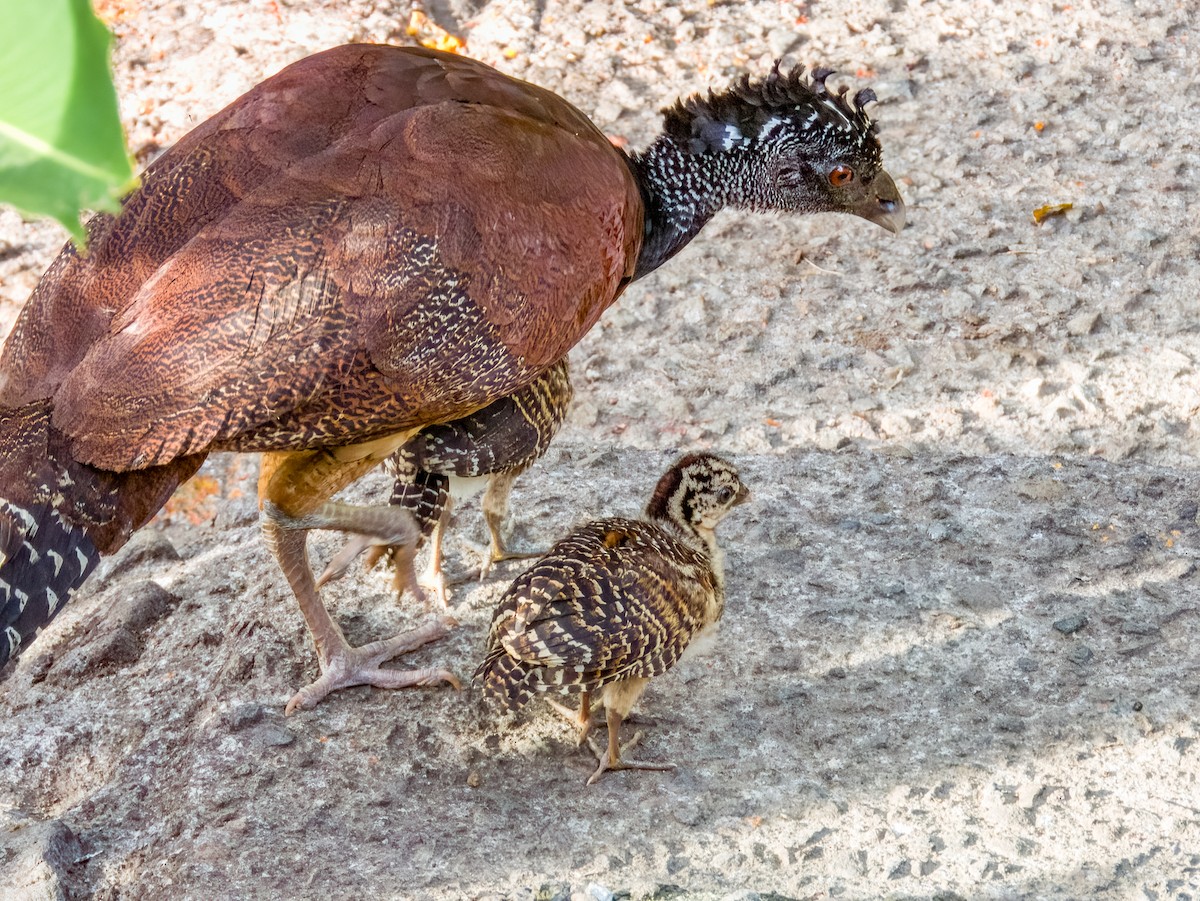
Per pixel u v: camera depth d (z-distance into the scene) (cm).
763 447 909
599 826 606
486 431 679
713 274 1099
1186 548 787
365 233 574
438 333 588
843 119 803
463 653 729
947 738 652
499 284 602
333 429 587
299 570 672
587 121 711
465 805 621
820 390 963
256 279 559
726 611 746
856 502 842
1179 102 1252
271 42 1323
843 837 595
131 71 1309
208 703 707
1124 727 652
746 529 816
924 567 778
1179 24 1359
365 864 586
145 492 570
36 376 571
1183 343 980
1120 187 1152
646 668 605
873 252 1107
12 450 547
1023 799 612
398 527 641
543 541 814
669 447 918
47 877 576
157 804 641
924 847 588
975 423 918
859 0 1402
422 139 603
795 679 696
